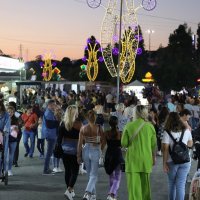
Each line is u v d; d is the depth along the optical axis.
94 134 8.08
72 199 8.35
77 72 77.12
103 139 8.12
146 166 7.13
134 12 24.58
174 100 19.50
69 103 17.41
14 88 29.89
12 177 10.66
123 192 9.17
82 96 19.69
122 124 12.48
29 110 13.80
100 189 9.48
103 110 13.49
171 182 7.23
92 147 8.09
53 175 10.94
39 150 13.84
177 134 7.08
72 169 8.35
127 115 12.49
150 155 7.21
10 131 10.45
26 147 13.92
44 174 11.05
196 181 6.87
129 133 7.25
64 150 8.28
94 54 53.22
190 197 6.95
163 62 55.41
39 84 27.48
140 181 7.20
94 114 8.16
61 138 8.34
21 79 31.52
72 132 8.26
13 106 10.89
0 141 9.30
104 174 11.13
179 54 56.34
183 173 7.12
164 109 13.07
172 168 7.11
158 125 13.10
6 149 9.61
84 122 10.27
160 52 60.28
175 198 7.23
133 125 7.26
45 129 10.92
